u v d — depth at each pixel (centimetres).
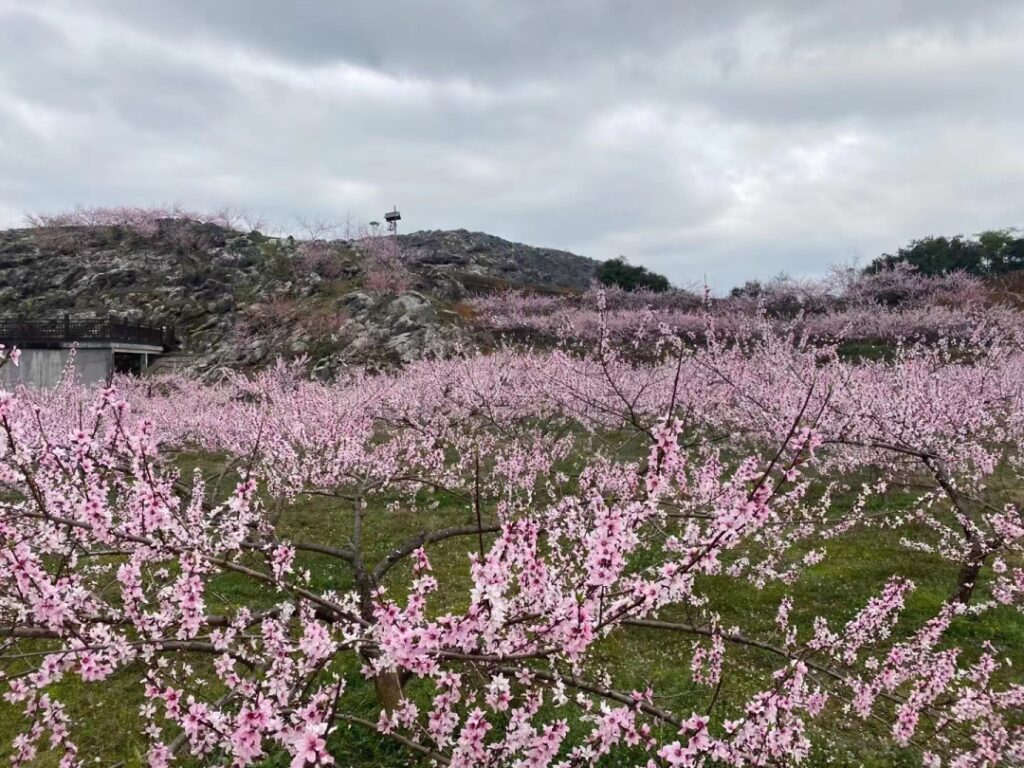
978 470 1192
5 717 627
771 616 840
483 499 1300
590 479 802
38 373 3647
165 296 5159
